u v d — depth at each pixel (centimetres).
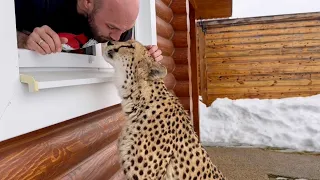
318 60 716
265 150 610
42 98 121
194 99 589
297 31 718
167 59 376
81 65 172
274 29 729
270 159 545
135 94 159
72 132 151
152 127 150
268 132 662
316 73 720
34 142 122
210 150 608
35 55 132
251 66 752
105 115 194
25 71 128
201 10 629
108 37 174
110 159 190
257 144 652
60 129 143
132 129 153
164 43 360
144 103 156
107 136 188
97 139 174
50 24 184
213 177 172
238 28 744
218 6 596
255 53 745
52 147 133
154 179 149
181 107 169
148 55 169
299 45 721
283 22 721
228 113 707
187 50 411
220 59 764
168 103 160
